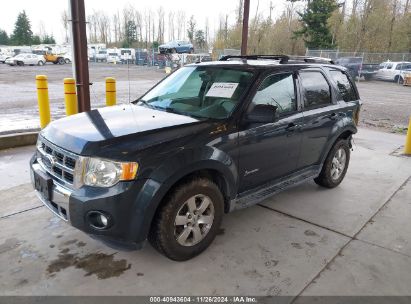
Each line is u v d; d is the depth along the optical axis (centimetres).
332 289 279
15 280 274
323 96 444
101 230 266
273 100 367
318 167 452
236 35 4706
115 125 307
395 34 3878
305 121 403
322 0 3612
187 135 295
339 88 479
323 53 3027
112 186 261
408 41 3878
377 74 2653
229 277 289
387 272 304
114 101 664
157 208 282
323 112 431
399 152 693
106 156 263
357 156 656
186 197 292
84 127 306
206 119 327
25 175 485
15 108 1045
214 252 323
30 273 283
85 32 631
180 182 293
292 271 300
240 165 335
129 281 279
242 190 354
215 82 372
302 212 413
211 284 279
